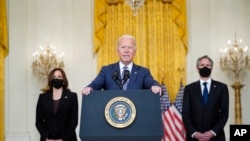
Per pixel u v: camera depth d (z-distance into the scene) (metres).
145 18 8.08
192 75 7.98
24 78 7.91
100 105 2.69
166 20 8.06
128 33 8.03
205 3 8.12
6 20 7.84
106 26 8.07
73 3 8.15
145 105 2.67
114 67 3.35
